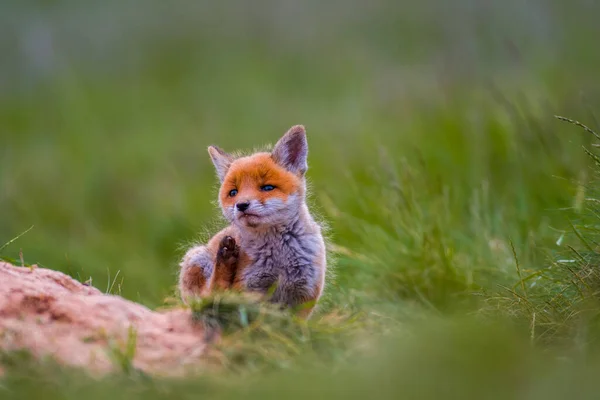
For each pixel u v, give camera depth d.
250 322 7.84
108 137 23.14
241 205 8.79
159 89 26.86
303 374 7.01
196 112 23.88
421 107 19.03
